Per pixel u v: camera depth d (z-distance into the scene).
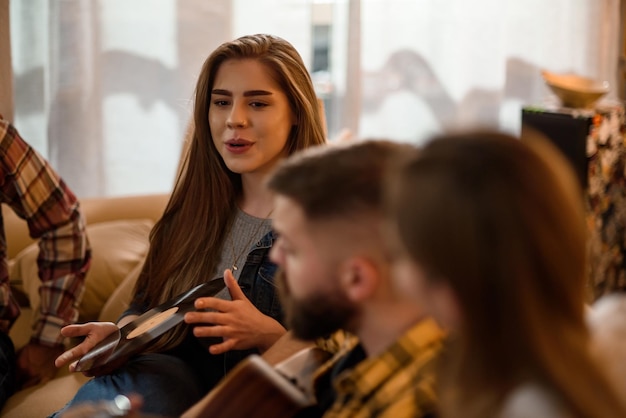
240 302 1.34
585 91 2.47
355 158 0.85
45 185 1.82
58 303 1.83
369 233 0.81
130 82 2.63
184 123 2.69
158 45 2.63
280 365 1.10
